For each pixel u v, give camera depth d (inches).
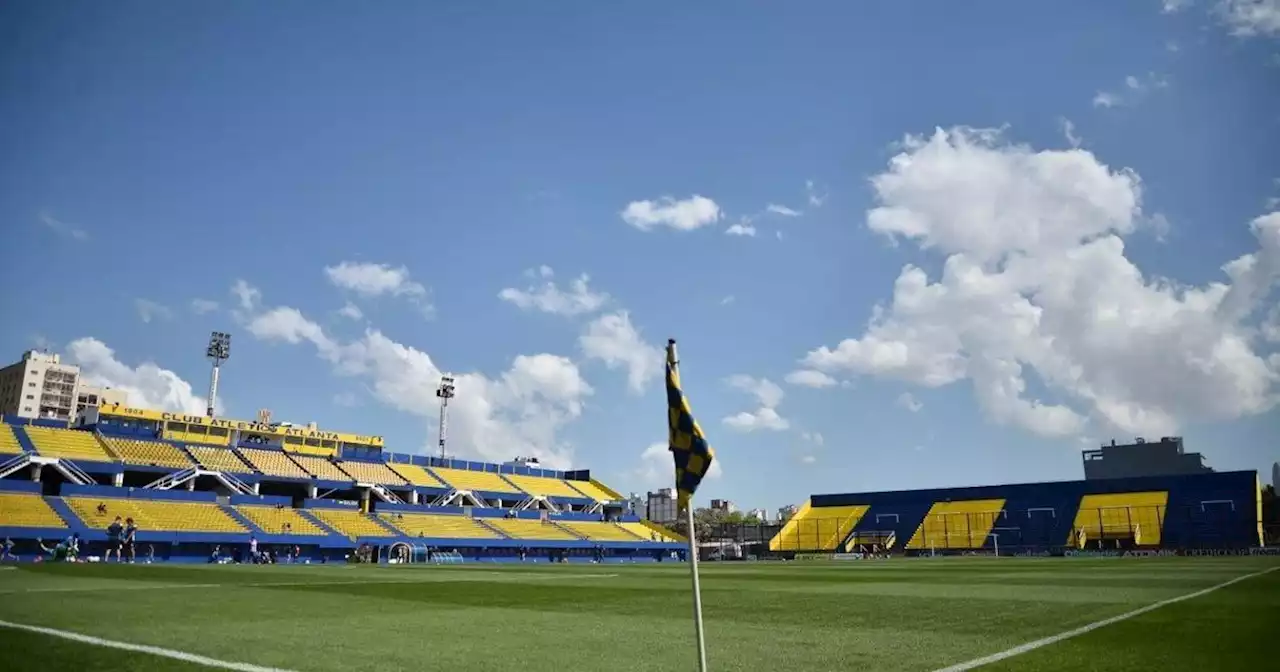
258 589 920.3
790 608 701.9
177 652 431.2
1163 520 3393.2
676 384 312.2
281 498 2896.2
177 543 2363.4
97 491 2431.1
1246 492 3336.6
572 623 585.0
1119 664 380.5
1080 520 3585.1
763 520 7357.3
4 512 2155.5
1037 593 855.7
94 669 379.9
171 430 3201.3
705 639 490.6
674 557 3715.6
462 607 717.9
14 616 595.8
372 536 2785.4
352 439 3779.5
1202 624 532.4
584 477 4424.2
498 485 3855.8
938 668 378.6
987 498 3959.2
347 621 591.5
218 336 3432.6
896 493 4215.1
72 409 6855.3
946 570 1616.6
